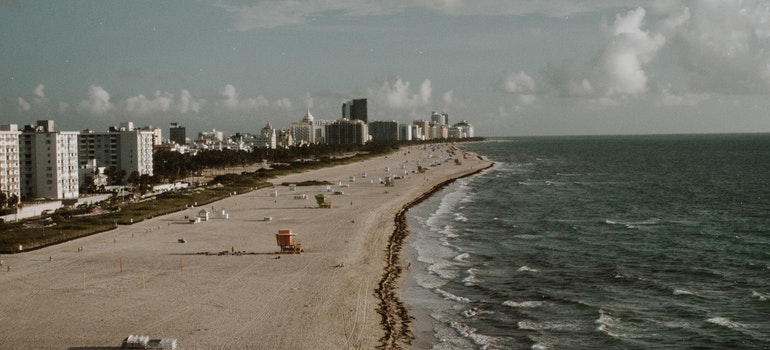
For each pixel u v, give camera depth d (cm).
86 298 8562
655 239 12925
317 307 8125
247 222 15338
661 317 7706
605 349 6694
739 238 12950
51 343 6856
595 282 9400
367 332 7219
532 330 7288
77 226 14438
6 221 15712
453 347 6800
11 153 19288
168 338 6888
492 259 11031
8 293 8862
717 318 7600
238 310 7988
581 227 14575
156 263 10675
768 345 6750
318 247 12025
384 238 12975
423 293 8844
